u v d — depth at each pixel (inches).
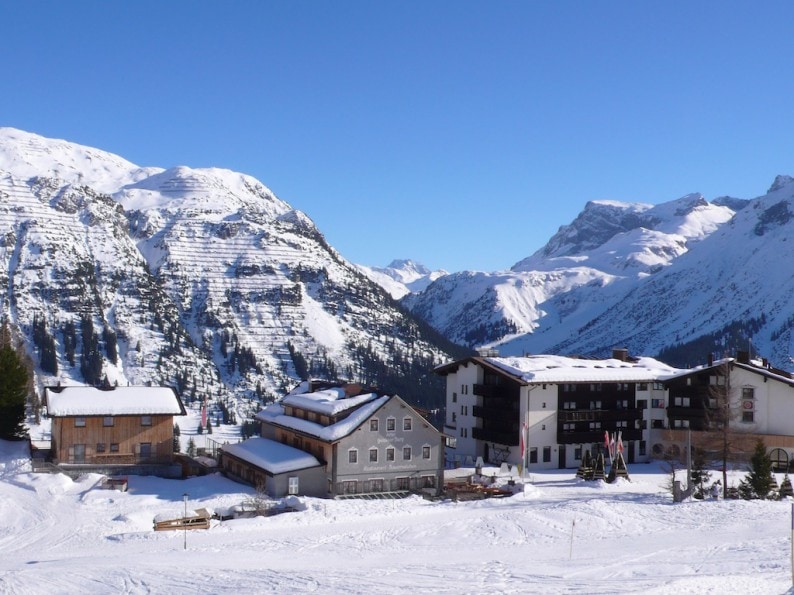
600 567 2016.5
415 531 2719.0
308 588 1825.8
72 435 3875.5
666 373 4793.3
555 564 2100.1
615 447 3976.4
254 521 2896.2
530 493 3550.7
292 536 2662.4
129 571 2053.4
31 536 2792.8
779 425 4399.6
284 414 4175.7
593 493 3604.8
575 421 4421.8
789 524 2630.4
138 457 3966.5
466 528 2753.4
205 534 2728.8
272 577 1953.7
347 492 3531.0
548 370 4456.2
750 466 4224.9
